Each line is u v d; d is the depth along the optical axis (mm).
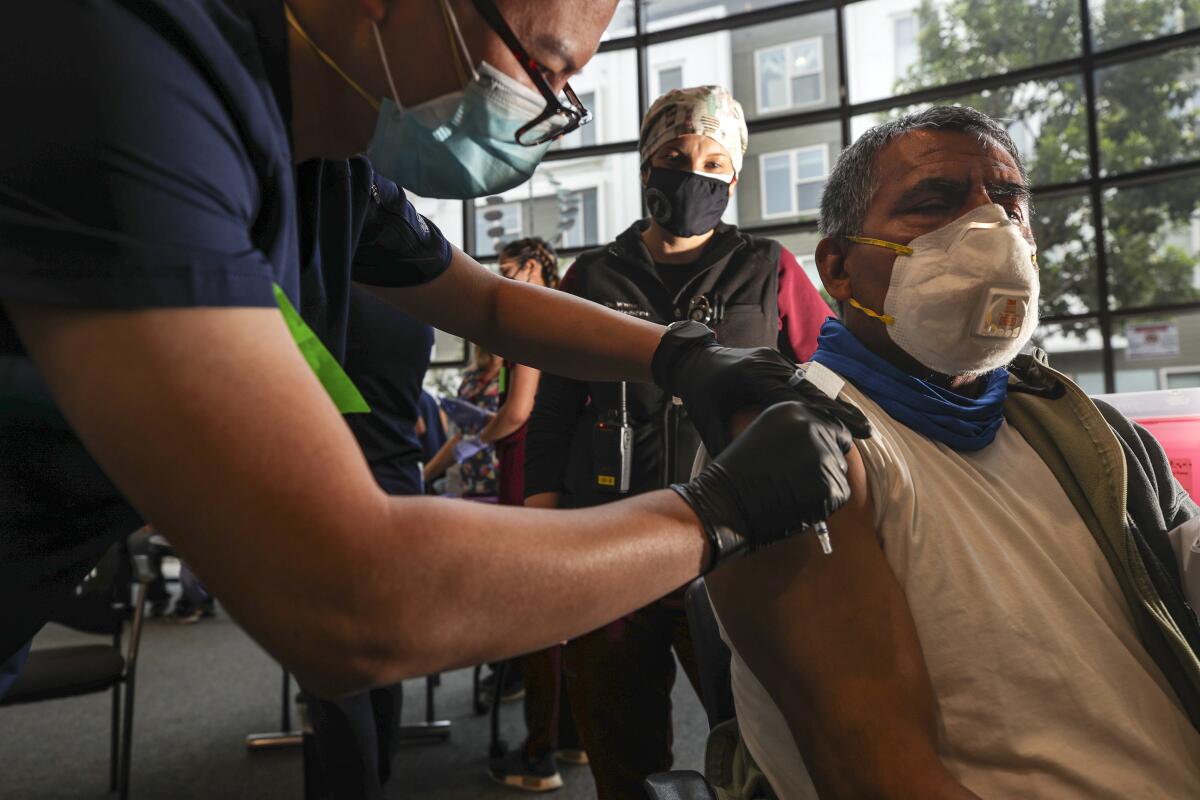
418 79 652
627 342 964
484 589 515
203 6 580
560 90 694
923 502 873
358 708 1870
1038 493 951
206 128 540
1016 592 842
